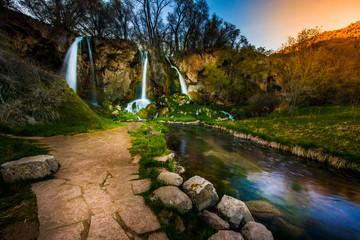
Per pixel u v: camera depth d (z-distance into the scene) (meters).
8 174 3.24
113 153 6.13
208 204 3.66
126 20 34.84
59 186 3.45
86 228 2.30
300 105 23.48
